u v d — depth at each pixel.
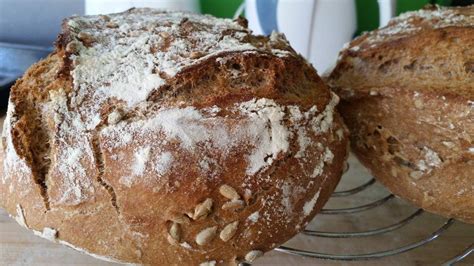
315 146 0.24
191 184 0.21
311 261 0.27
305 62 0.28
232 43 0.26
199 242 0.22
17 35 0.56
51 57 0.25
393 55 0.29
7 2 0.54
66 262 0.26
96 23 0.27
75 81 0.23
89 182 0.22
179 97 0.23
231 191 0.22
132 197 0.21
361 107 0.29
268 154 0.23
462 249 0.28
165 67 0.23
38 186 0.22
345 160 0.26
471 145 0.25
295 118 0.24
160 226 0.22
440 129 0.25
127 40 0.25
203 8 0.52
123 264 0.25
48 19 0.55
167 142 0.22
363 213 0.31
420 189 0.26
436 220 0.30
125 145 0.22
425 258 0.27
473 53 0.27
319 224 0.30
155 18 0.28
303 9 0.42
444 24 0.29
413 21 0.31
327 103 0.26
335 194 0.32
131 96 0.23
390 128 0.27
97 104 0.23
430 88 0.26
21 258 0.26
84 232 0.22
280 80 0.24
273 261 0.26
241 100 0.23
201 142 0.22
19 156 0.23
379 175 0.29
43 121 0.23
